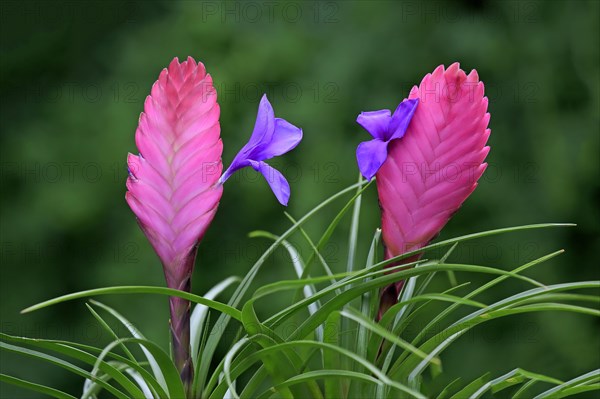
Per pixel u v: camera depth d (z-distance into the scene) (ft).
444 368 30.32
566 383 7.27
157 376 8.00
